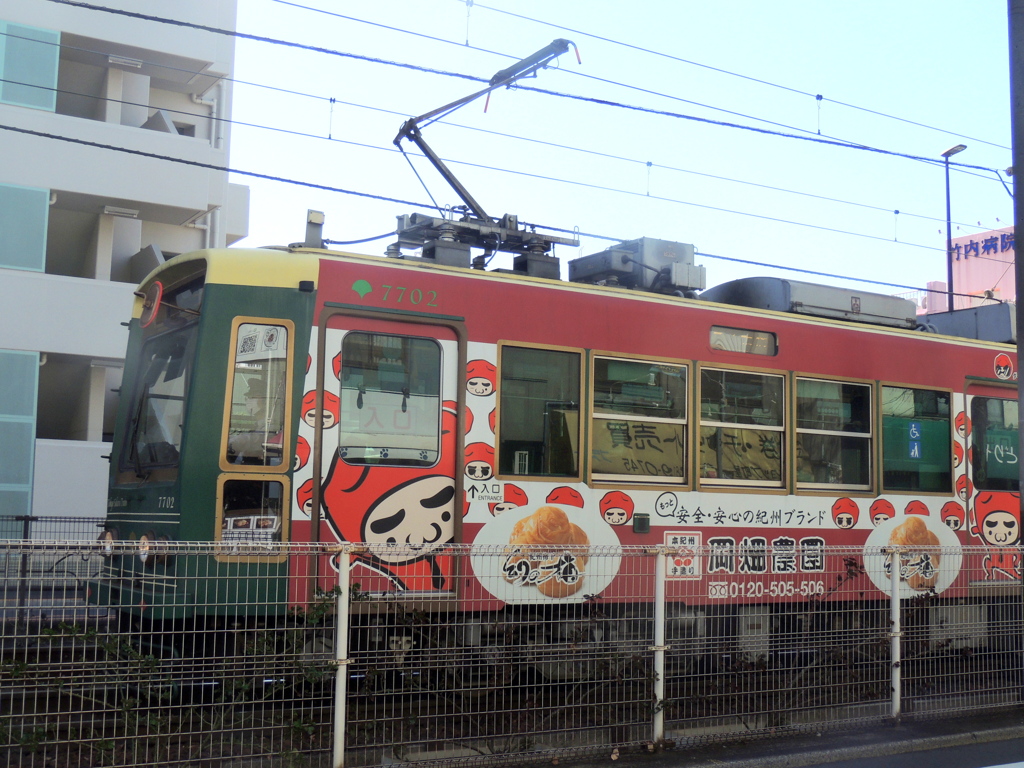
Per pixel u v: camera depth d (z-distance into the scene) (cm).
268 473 704
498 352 800
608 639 641
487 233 905
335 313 739
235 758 521
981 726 741
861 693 729
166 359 773
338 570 591
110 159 1925
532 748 598
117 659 500
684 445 887
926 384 1052
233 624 538
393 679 568
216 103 2284
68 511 1834
